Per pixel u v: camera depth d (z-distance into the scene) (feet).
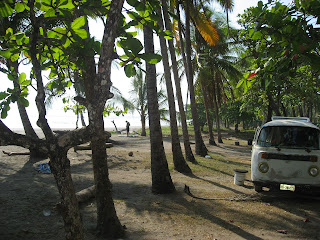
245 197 25.16
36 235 15.49
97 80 10.65
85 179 30.25
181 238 16.17
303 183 22.89
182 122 46.52
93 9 11.44
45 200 21.89
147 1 10.59
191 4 46.65
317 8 12.60
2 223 16.65
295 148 23.81
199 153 55.47
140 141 78.02
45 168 32.78
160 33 11.34
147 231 17.08
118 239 15.52
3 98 11.28
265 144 24.99
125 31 11.23
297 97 54.24
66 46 10.52
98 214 16.28
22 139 9.41
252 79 16.12
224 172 38.96
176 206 22.40
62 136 10.00
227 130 152.76
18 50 10.24
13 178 28.63
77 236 10.09
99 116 10.64
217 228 17.99
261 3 13.42
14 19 30.76
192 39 73.92
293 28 12.08
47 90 48.01
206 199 24.59
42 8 9.29
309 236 17.08
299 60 13.82
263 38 13.80
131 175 34.42
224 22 71.46
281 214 21.03
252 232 17.47
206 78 61.52
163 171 26.40
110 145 60.23
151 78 27.45
